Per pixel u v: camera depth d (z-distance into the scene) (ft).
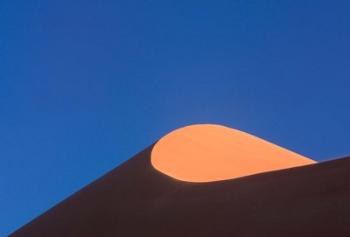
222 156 77.51
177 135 78.13
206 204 44.75
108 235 53.06
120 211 57.31
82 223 61.46
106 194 65.77
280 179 41.11
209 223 40.88
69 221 65.00
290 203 36.47
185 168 68.95
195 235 40.40
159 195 54.70
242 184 44.34
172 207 49.24
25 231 72.84
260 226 35.76
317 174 38.45
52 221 69.56
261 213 37.42
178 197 50.83
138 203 56.29
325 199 34.42
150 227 47.93
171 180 57.00
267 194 39.70
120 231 51.93
